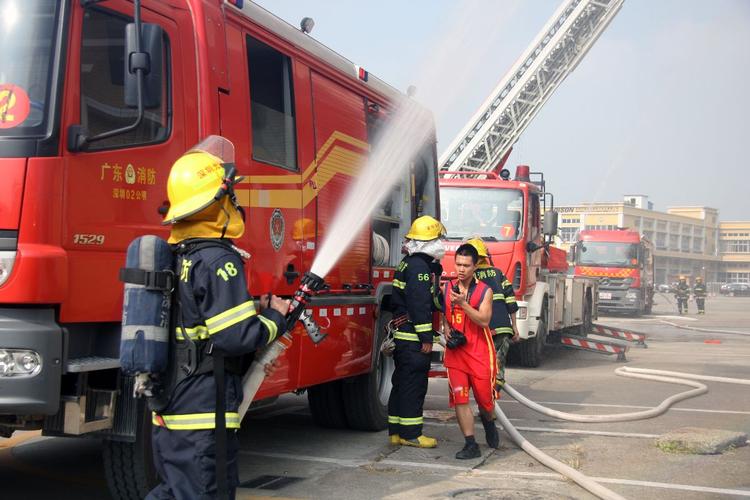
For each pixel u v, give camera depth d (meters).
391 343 7.32
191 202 3.11
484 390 6.64
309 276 3.37
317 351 6.39
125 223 4.52
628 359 15.65
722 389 11.05
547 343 15.88
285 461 6.48
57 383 4.08
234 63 5.43
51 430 4.33
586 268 31.22
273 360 3.27
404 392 7.05
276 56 6.07
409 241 6.96
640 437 7.57
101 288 4.37
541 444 7.23
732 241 107.62
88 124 4.34
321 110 6.68
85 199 4.29
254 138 5.64
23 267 4.01
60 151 4.17
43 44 4.23
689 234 73.94
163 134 4.80
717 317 33.88
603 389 11.02
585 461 6.57
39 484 5.74
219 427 3.01
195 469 3.03
